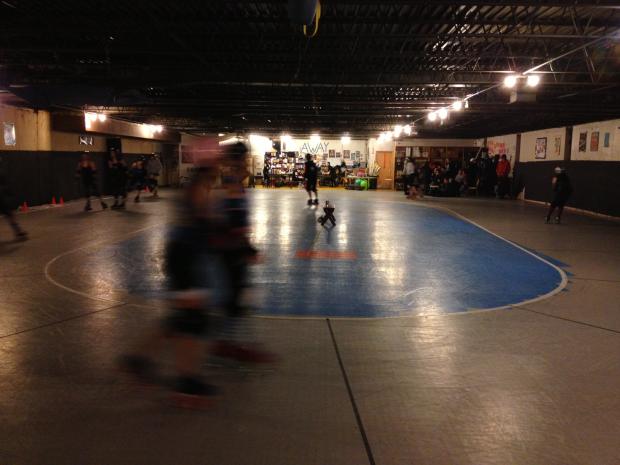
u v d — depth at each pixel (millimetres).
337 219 16500
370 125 27250
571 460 3211
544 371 4598
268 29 9336
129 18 8836
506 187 27359
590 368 4680
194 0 7672
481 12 8594
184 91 16281
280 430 3527
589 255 10633
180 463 3127
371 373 4508
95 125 20750
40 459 3145
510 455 3258
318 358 4832
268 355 4660
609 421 3713
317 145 38312
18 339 5227
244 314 4941
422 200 25578
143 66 12234
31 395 3996
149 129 27094
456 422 3672
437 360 4824
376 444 3369
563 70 12625
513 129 26000
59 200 20500
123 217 15969
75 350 4922
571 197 20859
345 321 5984
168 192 28031
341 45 10422
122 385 4180
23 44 10695
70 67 12695
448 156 33938
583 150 20656
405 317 6180
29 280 7789
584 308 6668
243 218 4762
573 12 8539
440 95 16609
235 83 13406
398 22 8609
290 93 16578
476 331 5684
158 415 3709
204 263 3934
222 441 3379
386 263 9555
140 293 7074
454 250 11086
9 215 11398
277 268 8992
